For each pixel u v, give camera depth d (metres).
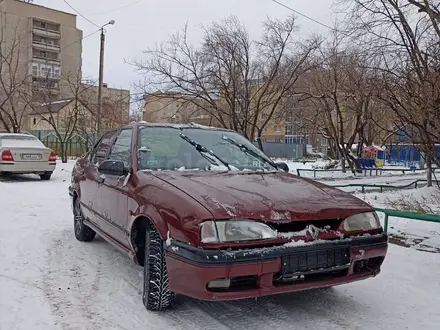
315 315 3.68
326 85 20.91
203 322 3.49
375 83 8.24
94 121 26.38
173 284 3.27
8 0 55.94
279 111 24.41
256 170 4.61
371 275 3.60
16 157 13.13
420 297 4.09
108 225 4.63
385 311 3.78
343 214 3.49
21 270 4.68
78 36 63.41
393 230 6.75
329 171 22.47
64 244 5.82
